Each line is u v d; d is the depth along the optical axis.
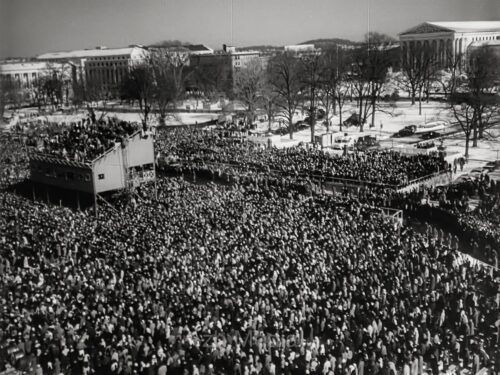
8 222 63.62
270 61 172.62
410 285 42.84
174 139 112.69
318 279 44.75
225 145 105.00
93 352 35.12
